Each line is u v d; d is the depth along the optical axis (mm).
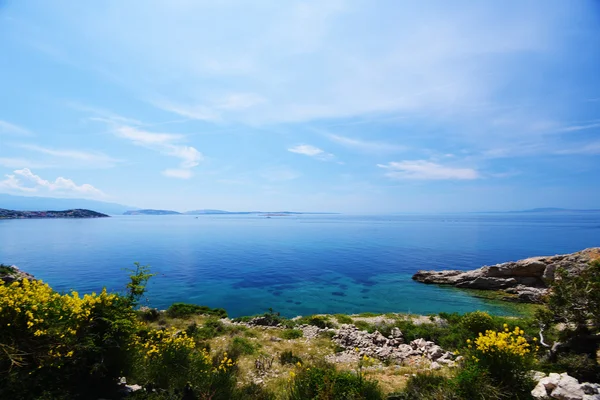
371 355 14039
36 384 4461
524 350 6688
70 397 4781
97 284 43062
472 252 77750
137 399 5512
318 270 56562
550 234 121250
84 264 59156
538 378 7113
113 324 5715
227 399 6684
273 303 35844
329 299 37469
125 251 79188
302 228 180875
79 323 5230
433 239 112062
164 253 76812
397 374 9859
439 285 43969
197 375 7156
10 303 4422
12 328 4469
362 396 6328
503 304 32875
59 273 50531
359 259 69000
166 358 7441
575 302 9492
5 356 4332
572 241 95250
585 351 8789
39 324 4715
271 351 14648
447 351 12555
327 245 95688
